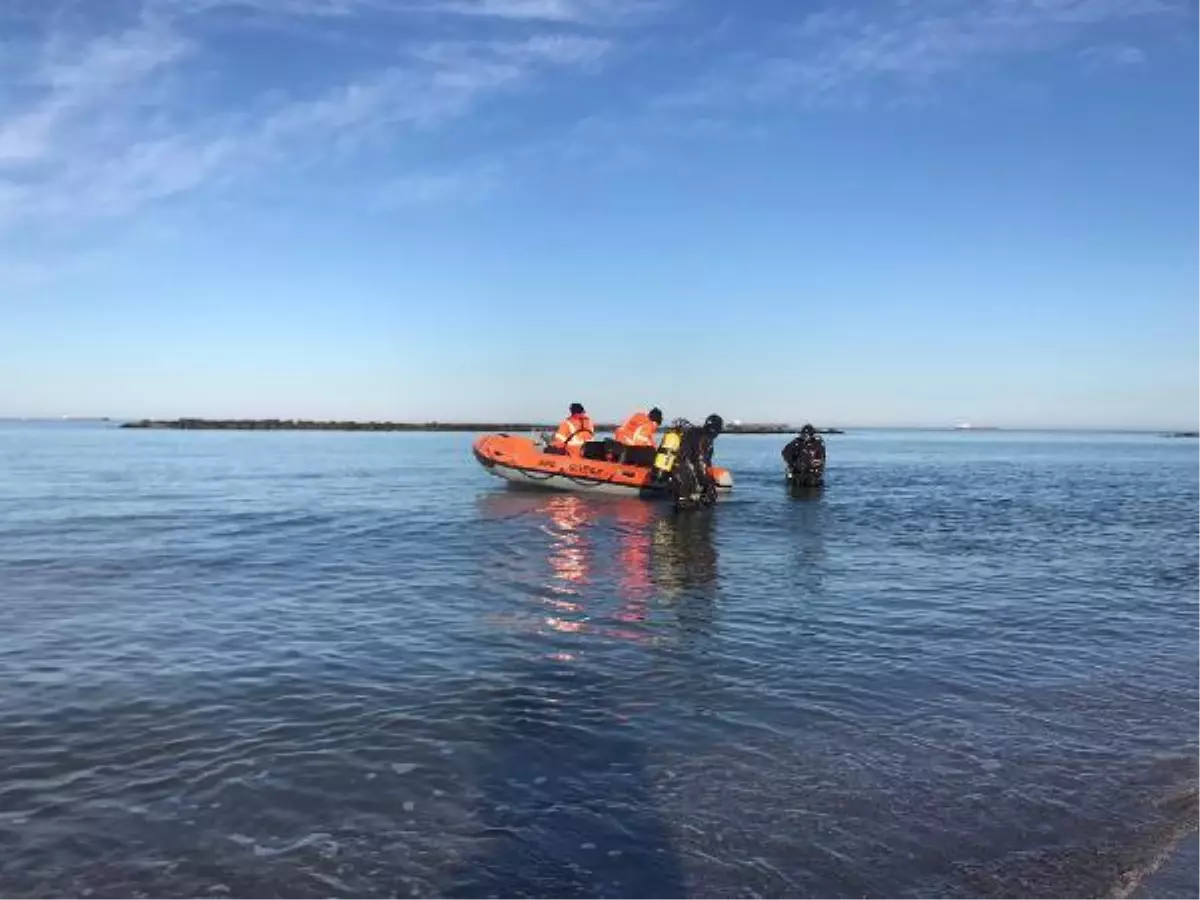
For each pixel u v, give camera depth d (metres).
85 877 3.26
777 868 3.35
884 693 5.42
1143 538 13.50
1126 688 5.57
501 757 4.38
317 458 40.69
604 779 4.12
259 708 5.09
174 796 3.93
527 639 6.71
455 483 24.39
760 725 4.84
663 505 17.66
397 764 4.29
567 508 17.05
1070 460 49.00
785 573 9.85
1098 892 3.19
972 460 47.91
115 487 22.59
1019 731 4.77
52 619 7.36
